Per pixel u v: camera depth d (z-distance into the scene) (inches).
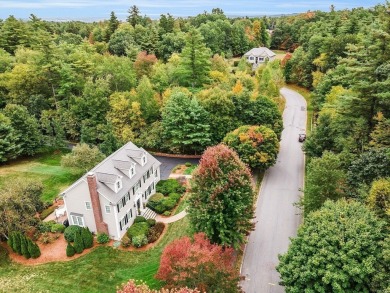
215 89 2142.0
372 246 816.3
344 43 2544.3
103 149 1975.9
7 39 3068.4
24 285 892.6
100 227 1349.7
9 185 1445.6
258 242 1309.1
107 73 2434.8
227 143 1780.3
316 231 894.4
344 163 1309.1
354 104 1398.9
